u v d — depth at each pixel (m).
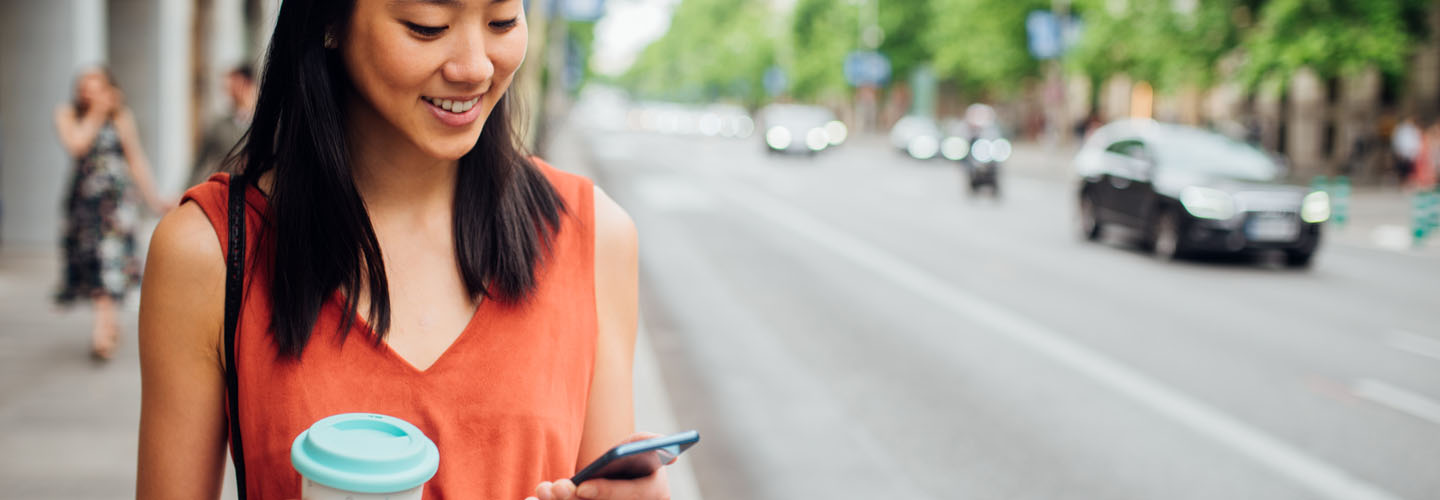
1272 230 13.46
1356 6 24.20
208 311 1.14
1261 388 7.39
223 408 1.18
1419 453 6.05
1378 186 28.86
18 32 10.17
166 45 12.98
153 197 6.60
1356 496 5.34
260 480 1.13
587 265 1.28
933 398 6.95
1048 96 43.91
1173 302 10.80
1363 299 11.32
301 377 1.12
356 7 1.11
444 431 1.14
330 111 1.15
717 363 7.74
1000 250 14.75
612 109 83.38
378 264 1.14
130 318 7.46
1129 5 33.06
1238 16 26.88
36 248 10.23
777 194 23.41
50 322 7.26
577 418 1.25
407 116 1.12
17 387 5.70
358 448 0.97
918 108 70.75
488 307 1.19
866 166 36.31
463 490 1.15
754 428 6.21
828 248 14.49
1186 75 27.95
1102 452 5.94
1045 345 8.60
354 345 1.14
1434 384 7.64
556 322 1.23
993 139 23.95
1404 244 17.00
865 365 7.81
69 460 4.64
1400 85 25.69
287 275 1.12
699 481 5.31
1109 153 15.87
